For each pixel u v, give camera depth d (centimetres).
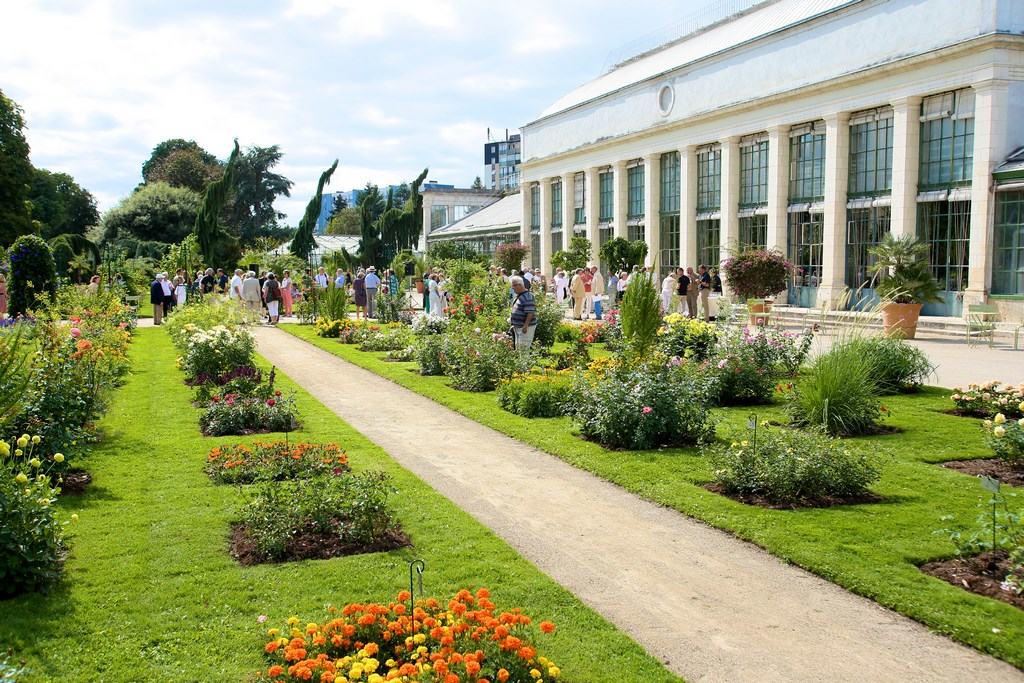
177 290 2953
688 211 3481
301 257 4312
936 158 2359
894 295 1967
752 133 3100
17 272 2370
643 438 894
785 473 706
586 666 427
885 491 726
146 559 571
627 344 1201
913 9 2392
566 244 4581
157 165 7569
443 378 1480
